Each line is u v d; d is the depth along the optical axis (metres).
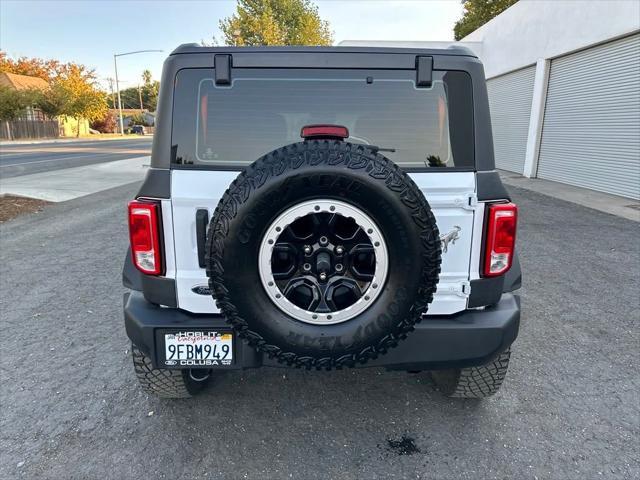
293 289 1.95
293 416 2.64
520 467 2.25
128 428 2.53
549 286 4.76
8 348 3.43
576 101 11.85
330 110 2.19
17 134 42.38
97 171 15.38
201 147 2.17
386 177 1.80
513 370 3.14
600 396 2.85
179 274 2.15
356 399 2.81
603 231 7.12
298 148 1.82
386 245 1.86
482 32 18.23
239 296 1.87
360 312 1.92
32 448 2.37
